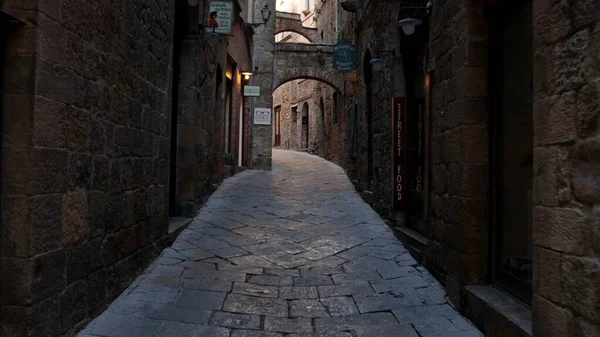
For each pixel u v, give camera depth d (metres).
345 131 13.69
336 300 4.23
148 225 4.82
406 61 6.70
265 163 15.20
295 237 6.36
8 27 2.64
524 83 3.58
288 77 17.31
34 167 2.67
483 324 3.50
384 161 7.43
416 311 4.01
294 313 3.93
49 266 2.85
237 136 13.05
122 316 3.61
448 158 4.40
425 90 5.81
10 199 2.63
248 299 4.18
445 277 4.46
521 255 3.51
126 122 4.13
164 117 5.36
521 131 3.61
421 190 6.32
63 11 2.95
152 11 4.84
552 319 2.42
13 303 2.63
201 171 7.77
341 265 5.25
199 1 7.25
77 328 3.23
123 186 4.09
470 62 4.03
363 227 7.01
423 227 5.80
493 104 4.02
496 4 3.99
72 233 3.14
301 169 15.23
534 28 2.63
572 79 2.26
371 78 9.46
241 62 13.17
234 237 6.21
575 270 2.23
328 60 17.38
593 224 2.10
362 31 9.64
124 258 4.14
